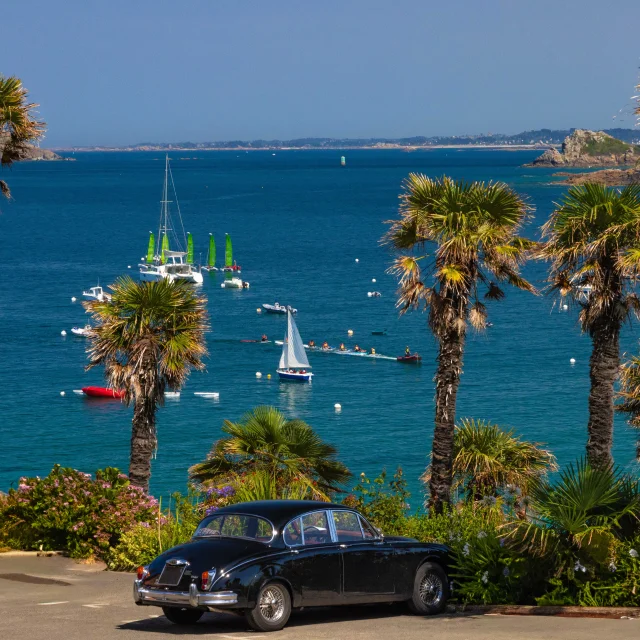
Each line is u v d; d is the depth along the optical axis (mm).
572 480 20266
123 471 76438
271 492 28500
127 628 17781
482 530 22531
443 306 33656
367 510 28641
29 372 115750
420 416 95812
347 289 188250
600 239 30578
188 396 105375
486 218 33500
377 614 19938
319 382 113250
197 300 38312
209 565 17109
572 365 117312
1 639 16391
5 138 34750
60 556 28891
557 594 20000
